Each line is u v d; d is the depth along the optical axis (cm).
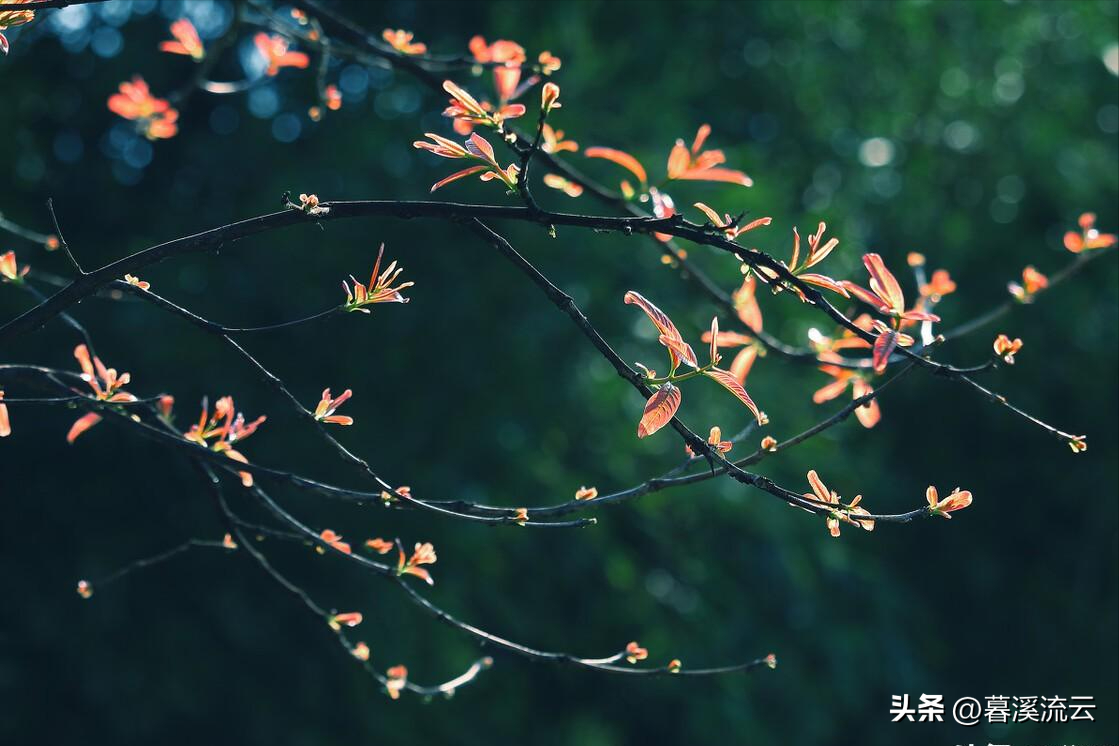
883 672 757
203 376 548
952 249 826
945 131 866
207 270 565
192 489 563
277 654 567
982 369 139
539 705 689
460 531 575
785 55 785
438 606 573
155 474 562
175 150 633
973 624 902
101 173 611
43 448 562
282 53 245
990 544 897
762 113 811
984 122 843
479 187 569
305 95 630
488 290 569
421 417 581
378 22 652
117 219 608
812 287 137
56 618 536
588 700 695
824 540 692
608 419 619
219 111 655
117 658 538
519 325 566
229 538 194
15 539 552
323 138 610
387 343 570
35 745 539
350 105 626
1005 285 813
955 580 895
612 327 601
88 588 183
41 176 594
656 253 585
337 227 564
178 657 549
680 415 596
